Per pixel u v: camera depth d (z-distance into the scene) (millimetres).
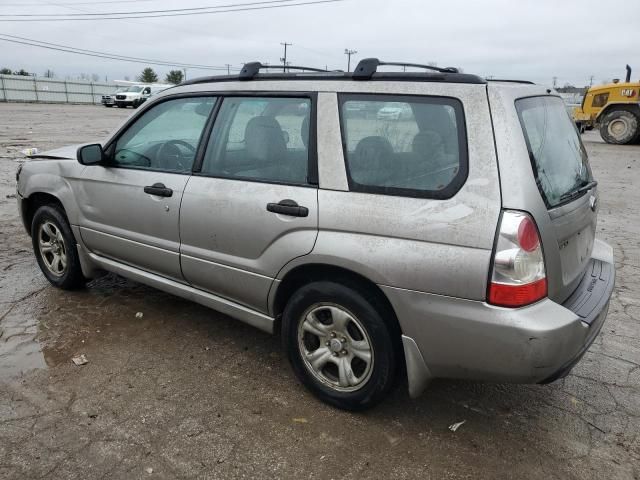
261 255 3180
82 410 3047
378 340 2840
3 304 4430
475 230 2480
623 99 20594
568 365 2604
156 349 3762
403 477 2605
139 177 3846
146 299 4598
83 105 50844
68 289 4723
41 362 3551
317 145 2988
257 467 2645
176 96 3797
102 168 4125
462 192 2549
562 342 2473
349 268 2785
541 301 2535
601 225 7680
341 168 2896
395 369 2885
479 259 2469
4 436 2809
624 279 5375
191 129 3676
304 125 3078
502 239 2432
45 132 19297
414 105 2752
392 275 2664
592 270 3355
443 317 2582
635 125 20469
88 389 3254
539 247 2486
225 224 3311
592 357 3787
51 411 3031
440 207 2582
